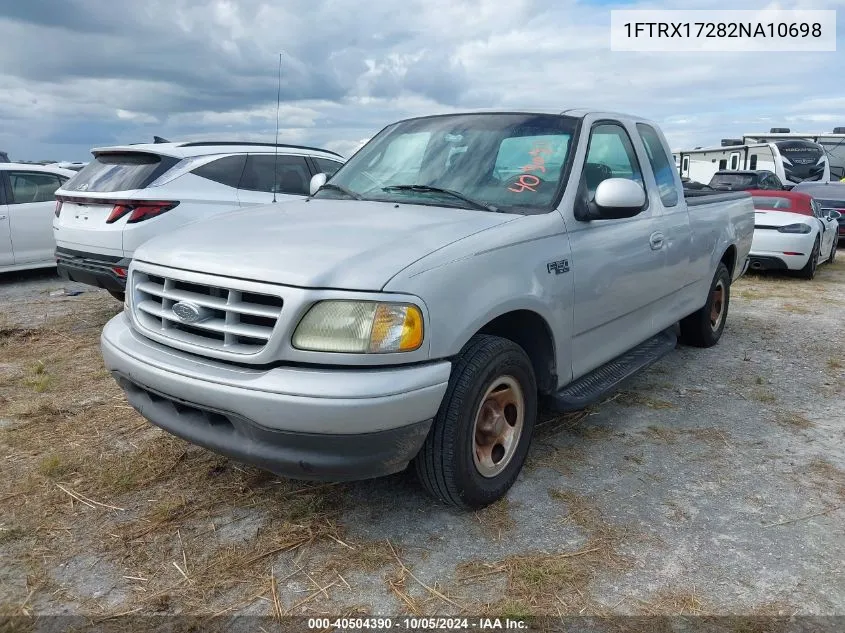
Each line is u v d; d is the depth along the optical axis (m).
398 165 4.05
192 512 3.14
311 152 7.88
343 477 2.67
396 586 2.65
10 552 2.82
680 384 5.15
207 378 2.66
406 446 2.70
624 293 4.05
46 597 2.56
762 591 2.66
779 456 3.88
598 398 3.73
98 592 2.59
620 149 4.31
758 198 11.26
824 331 7.01
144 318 3.09
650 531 3.06
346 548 2.89
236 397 2.58
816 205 11.71
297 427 2.52
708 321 5.98
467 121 4.14
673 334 5.14
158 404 3.00
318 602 2.56
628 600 2.59
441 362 2.74
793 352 6.14
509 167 3.75
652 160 4.77
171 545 2.89
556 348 3.46
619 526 3.10
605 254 3.78
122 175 6.37
